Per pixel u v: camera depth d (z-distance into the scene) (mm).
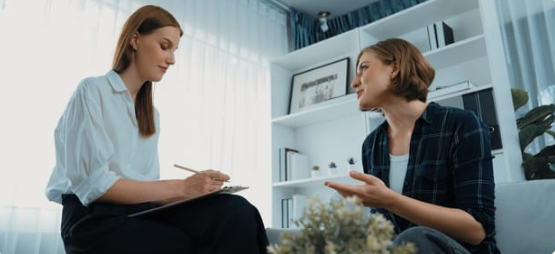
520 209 1021
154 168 1286
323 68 2982
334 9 3369
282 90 3076
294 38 3324
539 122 2092
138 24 1215
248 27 3039
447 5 2379
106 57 2141
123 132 1135
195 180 1063
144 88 1269
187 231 982
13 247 1713
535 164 1930
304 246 460
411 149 1103
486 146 977
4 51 1823
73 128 1028
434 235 725
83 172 995
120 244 929
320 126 3014
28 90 1857
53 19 1992
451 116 1069
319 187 2855
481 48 2252
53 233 1861
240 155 2752
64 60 1990
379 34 2689
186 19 2600
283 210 2822
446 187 1026
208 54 2703
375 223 464
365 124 2467
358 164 2754
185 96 2469
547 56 2336
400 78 1113
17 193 1760
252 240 880
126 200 1005
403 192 1080
